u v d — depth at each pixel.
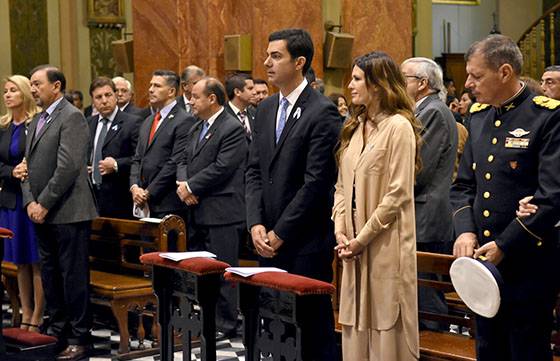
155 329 6.30
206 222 6.52
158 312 4.65
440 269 4.47
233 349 6.26
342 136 4.36
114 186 7.19
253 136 4.86
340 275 5.30
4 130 6.79
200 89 6.51
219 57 8.86
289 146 4.61
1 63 12.42
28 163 6.24
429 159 5.13
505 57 3.58
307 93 4.67
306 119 4.59
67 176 6.07
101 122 7.36
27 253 6.67
